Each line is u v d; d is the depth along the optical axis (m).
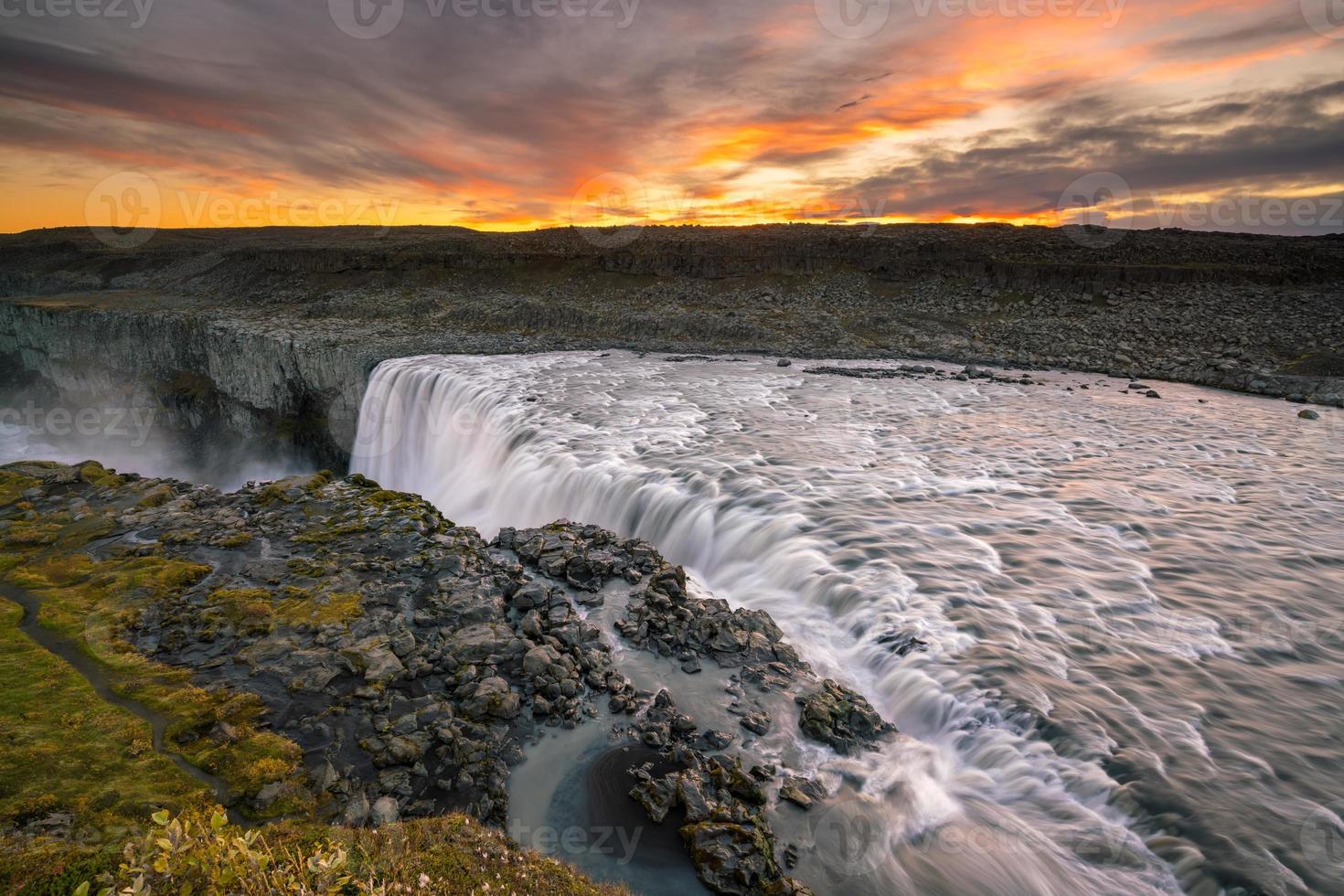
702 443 29.94
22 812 8.64
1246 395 43.38
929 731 11.98
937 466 26.44
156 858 6.50
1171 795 9.94
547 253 103.56
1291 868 8.67
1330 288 66.75
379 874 7.62
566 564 17.67
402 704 11.80
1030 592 16.20
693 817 9.46
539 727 11.59
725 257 93.44
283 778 9.77
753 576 18.45
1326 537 19.81
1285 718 11.80
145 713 11.27
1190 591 16.42
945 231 123.69
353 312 83.88
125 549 18.28
